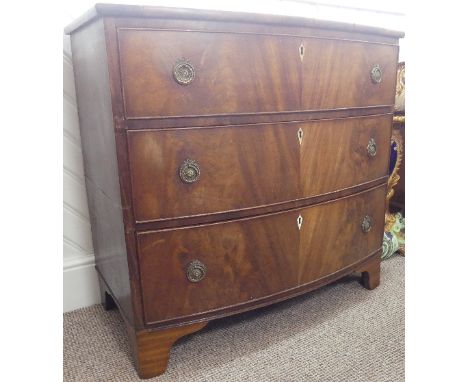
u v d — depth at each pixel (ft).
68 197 4.57
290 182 3.77
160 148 3.13
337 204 4.22
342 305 4.78
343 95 3.97
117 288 3.79
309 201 3.96
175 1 4.74
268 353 3.95
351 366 3.74
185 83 3.08
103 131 3.33
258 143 3.50
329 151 4.00
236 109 3.33
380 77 4.29
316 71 3.69
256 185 3.58
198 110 3.18
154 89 3.01
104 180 3.60
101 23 2.86
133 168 3.08
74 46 3.92
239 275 3.70
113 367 3.76
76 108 4.41
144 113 3.02
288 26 3.42
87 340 4.15
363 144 4.33
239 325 4.43
